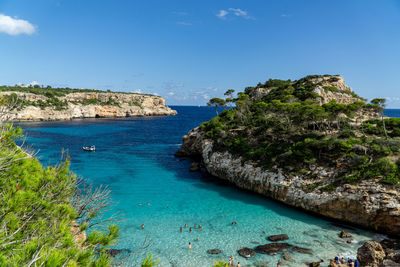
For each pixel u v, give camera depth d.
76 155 66.88
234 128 60.75
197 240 26.89
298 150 40.81
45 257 3.99
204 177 52.31
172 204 37.31
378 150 34.72
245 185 44.91
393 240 27.02
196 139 70.00
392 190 29.11
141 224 30.36
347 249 25.27
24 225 5.64
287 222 31.75
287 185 37.91
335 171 35.56
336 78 91.12
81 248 5.65
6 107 8.02
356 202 30.34
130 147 83.25
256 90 99.00
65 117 173.12
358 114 55.62
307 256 23.98
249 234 28.47
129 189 43.09
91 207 9.27
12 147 7.88
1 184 6.29
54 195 7.45
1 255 3.92
